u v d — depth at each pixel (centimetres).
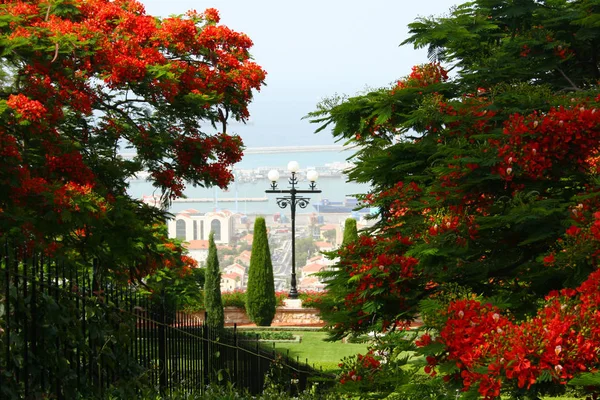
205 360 1008
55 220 1009
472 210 850
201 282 2522
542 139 797
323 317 952
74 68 1124
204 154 1312
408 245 884
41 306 531
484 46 1083
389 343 871
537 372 583
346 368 884
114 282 1180
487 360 623
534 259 847
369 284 855
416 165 988
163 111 1299
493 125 909
